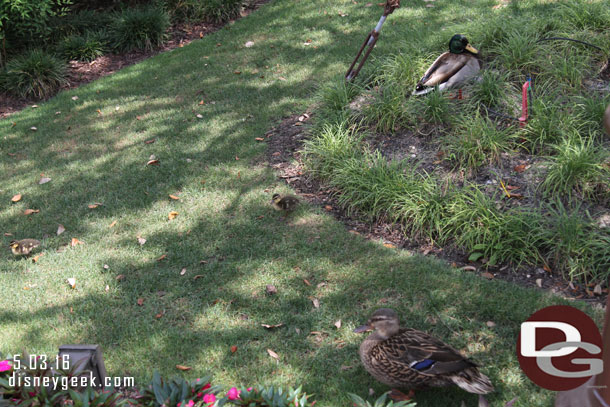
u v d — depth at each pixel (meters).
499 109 7.31
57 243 6.21
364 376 4.30
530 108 6.98
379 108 7.45
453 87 7.64
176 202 6.75
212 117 8.64
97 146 8.18
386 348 3.88
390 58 8.95
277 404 3.08
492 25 8.96
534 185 6.16
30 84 10.06
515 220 5.60
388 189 6.21
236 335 4.78
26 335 4.91
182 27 12.12
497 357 4.36
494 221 5.64
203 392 3.17
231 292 5.29
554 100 7.20
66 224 6.52
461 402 3.97
